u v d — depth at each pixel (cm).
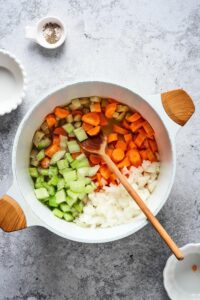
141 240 97
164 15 98
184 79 97
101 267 97
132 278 97
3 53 94
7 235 97
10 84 97
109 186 92
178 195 97
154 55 97
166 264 94
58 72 97
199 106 97
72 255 97
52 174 92
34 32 96
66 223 89
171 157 83
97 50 97
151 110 85
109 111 92
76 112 93
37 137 92
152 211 85
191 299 96
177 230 97
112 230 86
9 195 82
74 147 93
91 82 86
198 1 98
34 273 97
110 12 98
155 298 97
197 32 98
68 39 97
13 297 97
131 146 93
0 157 97
